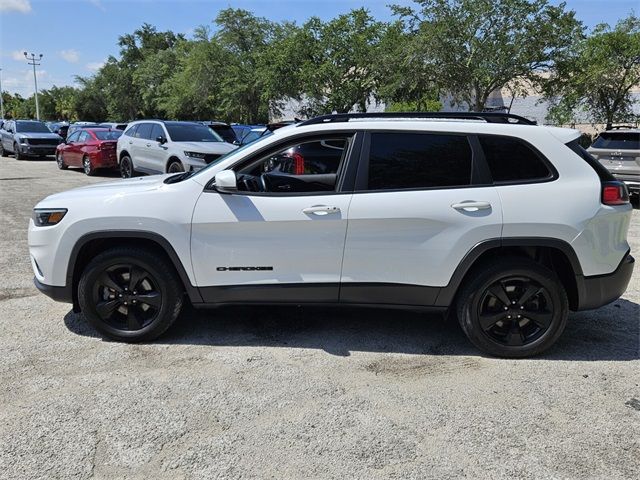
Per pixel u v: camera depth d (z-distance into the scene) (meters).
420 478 2.71
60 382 3.61
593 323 4.80
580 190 3.90
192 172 4.61
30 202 11.05
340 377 3.74
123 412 3.26
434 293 3.99
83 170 18.50
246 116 35.72
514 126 3.99
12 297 5.27
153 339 4.25
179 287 4.18
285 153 4.10
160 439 3.01
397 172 3.97
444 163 3.97
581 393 3.55
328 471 2.76
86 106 70.88
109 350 4.10
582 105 21.30
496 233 3.87
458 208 3.87
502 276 3.95
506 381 3.71
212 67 35.94
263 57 29.31
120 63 60.75
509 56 18.70
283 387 3.58
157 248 4.16
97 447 2.93
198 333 4.44
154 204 4.03
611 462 2.85
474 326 4.02
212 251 4.02
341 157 4.04
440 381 3.70
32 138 22.80
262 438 3.03
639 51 18.77
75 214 4.08
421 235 3.91
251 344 4.25
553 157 3.95
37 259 4.23
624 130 10.68
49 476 2.70
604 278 3.98
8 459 2.82
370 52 23.33
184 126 13.23
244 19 35.09
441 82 20.28
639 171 10.18
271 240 3.98
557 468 2.80
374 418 3.23
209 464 2.81
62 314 4.84
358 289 4.02
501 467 2.80
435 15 19.27
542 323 4.02
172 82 41.91
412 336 4.46
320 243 3.95
